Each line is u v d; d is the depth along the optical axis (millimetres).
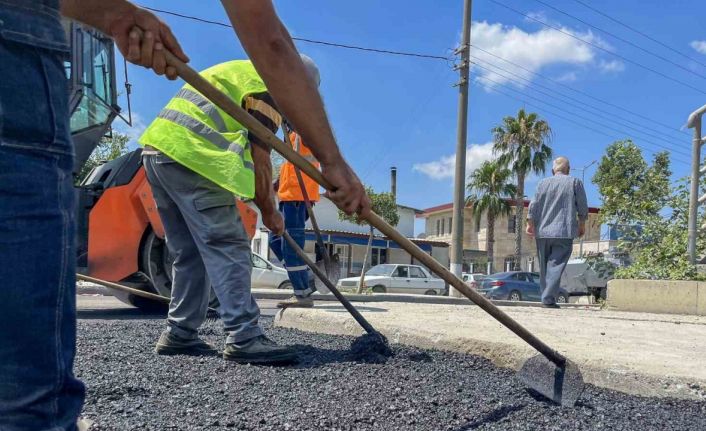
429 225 50188
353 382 2576
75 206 1087
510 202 41031
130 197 6180
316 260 4691
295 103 1616
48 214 985
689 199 7820
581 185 6770
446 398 2383
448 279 2414
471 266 41094
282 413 2098
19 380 963
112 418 1964
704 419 2293
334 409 2168
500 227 43094
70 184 1050
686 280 7105
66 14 1709
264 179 3492
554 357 2506
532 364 2592
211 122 2979
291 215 5125
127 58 1771
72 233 1051
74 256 1060
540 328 4188
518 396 2492
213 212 2926
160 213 3182
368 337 3225
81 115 6848
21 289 951
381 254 34000
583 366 2834
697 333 4336
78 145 6922
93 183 6613
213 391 2367
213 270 2939
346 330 3961
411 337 3564
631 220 9594
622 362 2791
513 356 3018
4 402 957
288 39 1625
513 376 2883
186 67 1775
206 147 2916
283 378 2629
